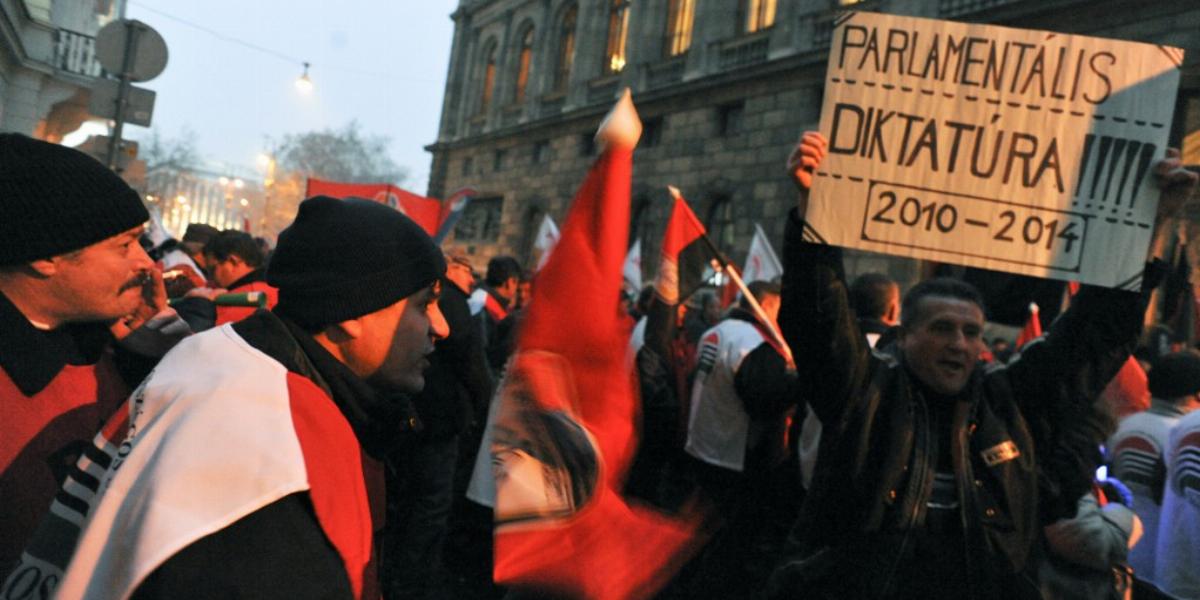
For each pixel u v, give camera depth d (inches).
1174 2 437.7
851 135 86.2
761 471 173.6
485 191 1163.3
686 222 185.9
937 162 85.7
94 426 64.4
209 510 39.0
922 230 85.4
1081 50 85.1
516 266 268.8
